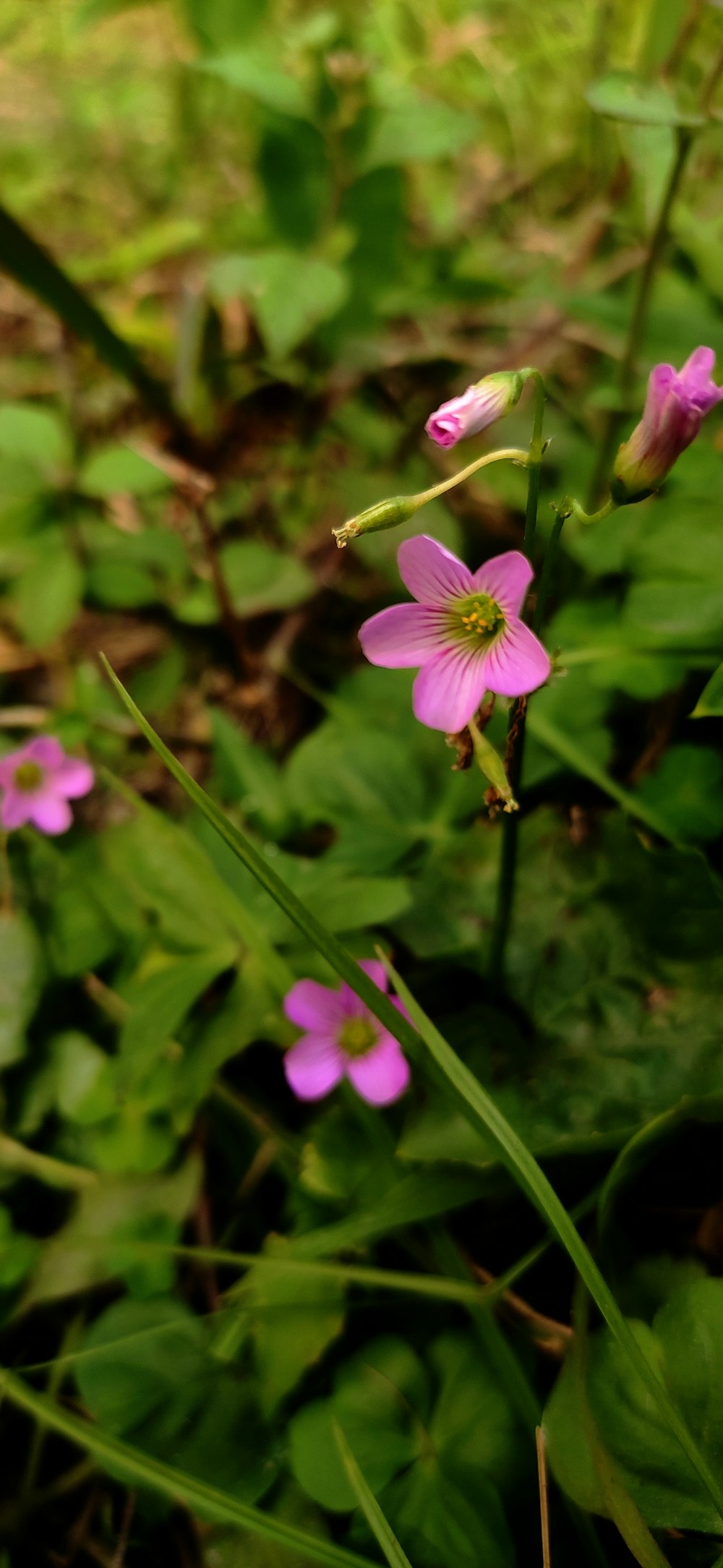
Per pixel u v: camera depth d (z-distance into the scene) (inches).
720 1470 6.1
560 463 10.0
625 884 7.5
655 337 9.5
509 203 13.1
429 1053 6.5
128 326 11.3
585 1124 7.0
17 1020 8.0
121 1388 6.9
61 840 9.0
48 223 13.8
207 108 13.4
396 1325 7.0
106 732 9.6
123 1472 6.7
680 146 8.2
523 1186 6.3
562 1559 6.4
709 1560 6.3
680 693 8.4
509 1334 6.9
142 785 9.4
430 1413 6.7
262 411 10.9
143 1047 7.5
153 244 11.8
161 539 9.9
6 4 16.3
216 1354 6.9
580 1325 6.4
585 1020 7.3
